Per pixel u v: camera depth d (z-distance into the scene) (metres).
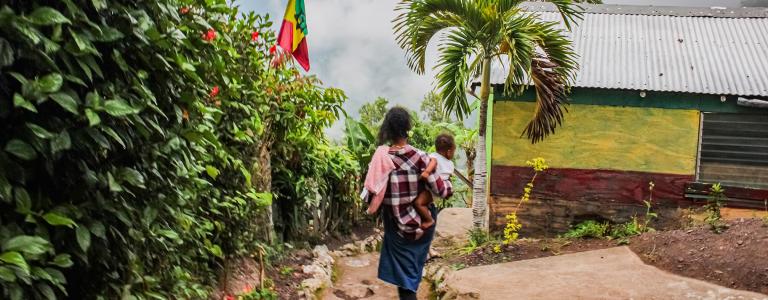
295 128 5.73
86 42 1.77
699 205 6.84
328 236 7.61
